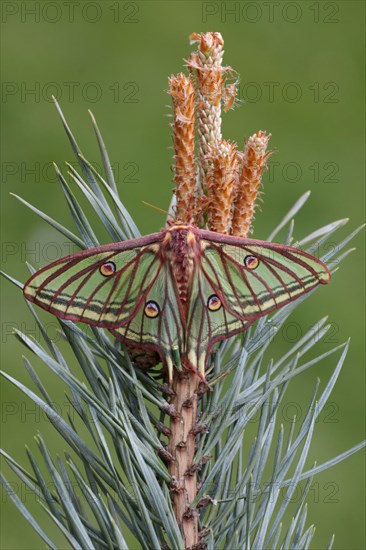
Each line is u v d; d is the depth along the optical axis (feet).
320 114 4.71
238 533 2.01
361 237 4.14
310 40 5.08
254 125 4.64
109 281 2.01
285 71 4.90
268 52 4.99
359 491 3.31
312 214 4.20
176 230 2.02
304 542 2.01
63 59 4.86
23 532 3.15
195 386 2.02
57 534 3.17
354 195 4.29
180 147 2.03
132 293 2.01
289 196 4.27
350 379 3.66
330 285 3.95
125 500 2.00
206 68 2.02
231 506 1.99
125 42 4.96
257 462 2.02
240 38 5.07
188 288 2.02
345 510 3.26
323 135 4.60
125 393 2.03
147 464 1.99
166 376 2.04
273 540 2.01
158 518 1.99
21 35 4.96
